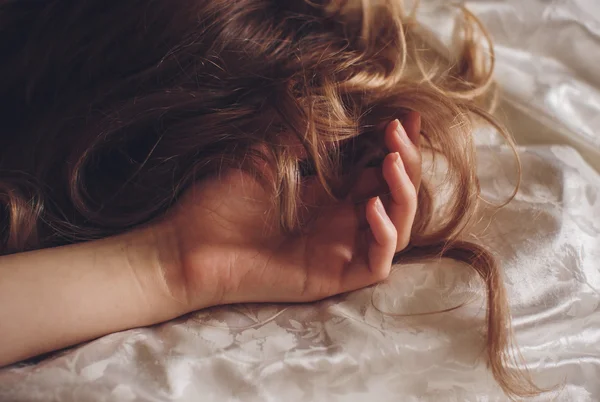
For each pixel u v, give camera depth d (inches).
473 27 32.0
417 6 31.9
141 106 26.8
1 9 29.2
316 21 29.5
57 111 27.9
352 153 26.5
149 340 23.4
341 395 22.9
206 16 27.5
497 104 31.2
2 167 27.9
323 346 23.5
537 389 23.3
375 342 23.5
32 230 26.3
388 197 25.0
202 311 24.5
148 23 27.6
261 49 27.8
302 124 25.5
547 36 32.4
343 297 24.8
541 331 24.1
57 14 28.5
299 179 25.3
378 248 23.9
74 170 26.6
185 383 22.5
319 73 27.0
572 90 31.5
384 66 29.1
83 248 24.0
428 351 23.5
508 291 24.8
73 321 23.0
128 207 26.6
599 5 32.9
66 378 22.2
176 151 26.3
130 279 23.6
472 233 26.5
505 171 28.5
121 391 22.0
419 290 24.7
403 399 23.1
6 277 22.9
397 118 26.0
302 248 24.6
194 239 24.2
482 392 23.3
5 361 22.5
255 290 24.3
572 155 29.6
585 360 24.0
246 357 23.1
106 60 27.9
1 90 29.0
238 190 24.6
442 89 29.0
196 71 27.2
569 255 25.9
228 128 26.0
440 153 26.7
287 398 22.8
